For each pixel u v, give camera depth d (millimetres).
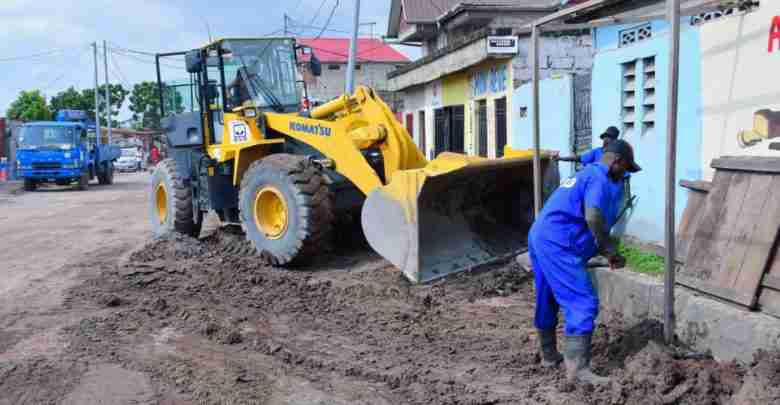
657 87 7266
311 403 4516
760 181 5461
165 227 10891
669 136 4867
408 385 4797
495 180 7574
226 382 4875
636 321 5836
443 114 23562
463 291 7160
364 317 6469
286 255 8406
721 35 6312
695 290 5500
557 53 16266
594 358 5148
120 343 5750
